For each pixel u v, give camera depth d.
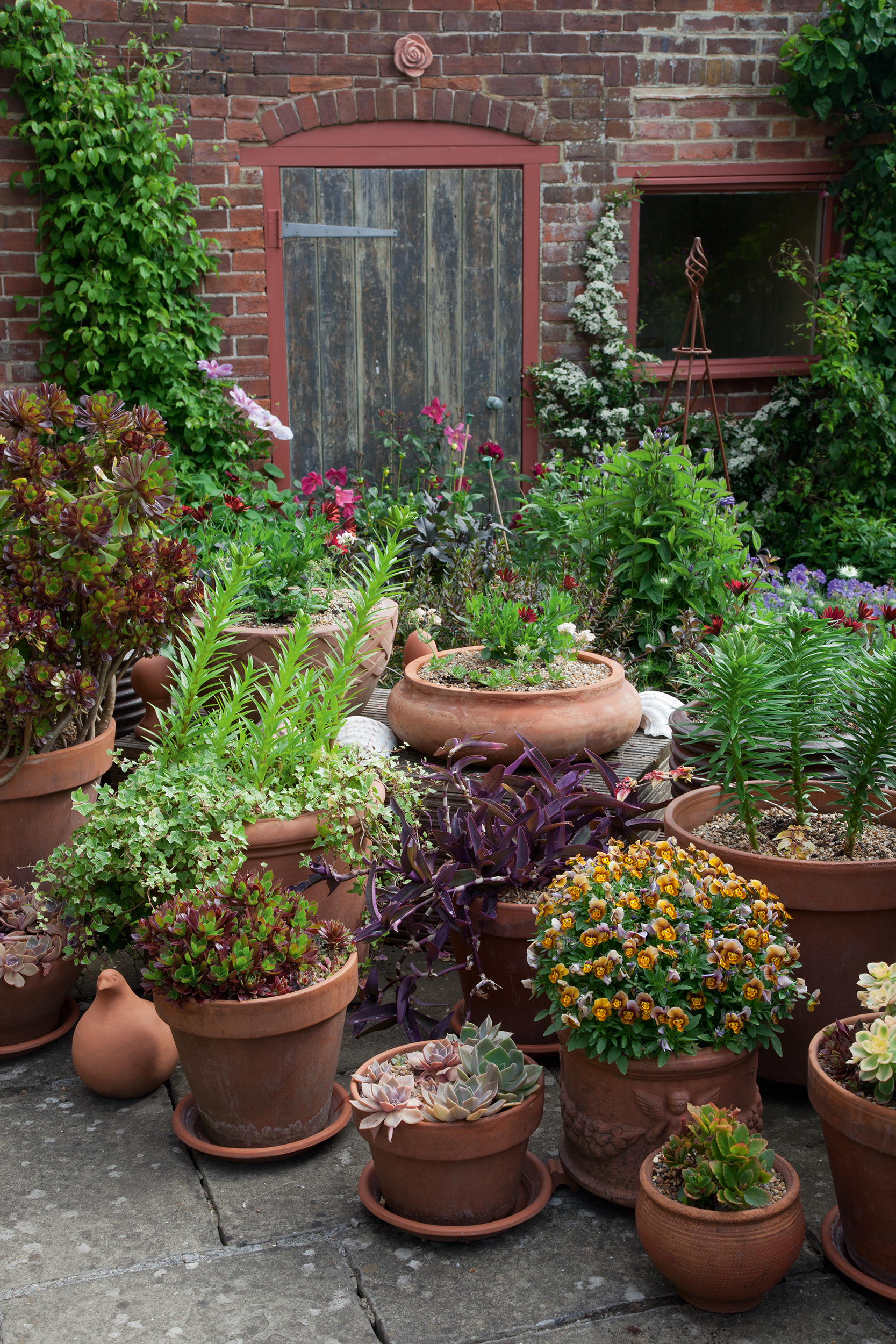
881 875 2.26
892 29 6.21
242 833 2.51
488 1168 1.98
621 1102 2.03
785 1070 2.42
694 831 2.69
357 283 6.15
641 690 4.26
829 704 2.53
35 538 2.72
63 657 2.77
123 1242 2.02
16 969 2.53
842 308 6.46
